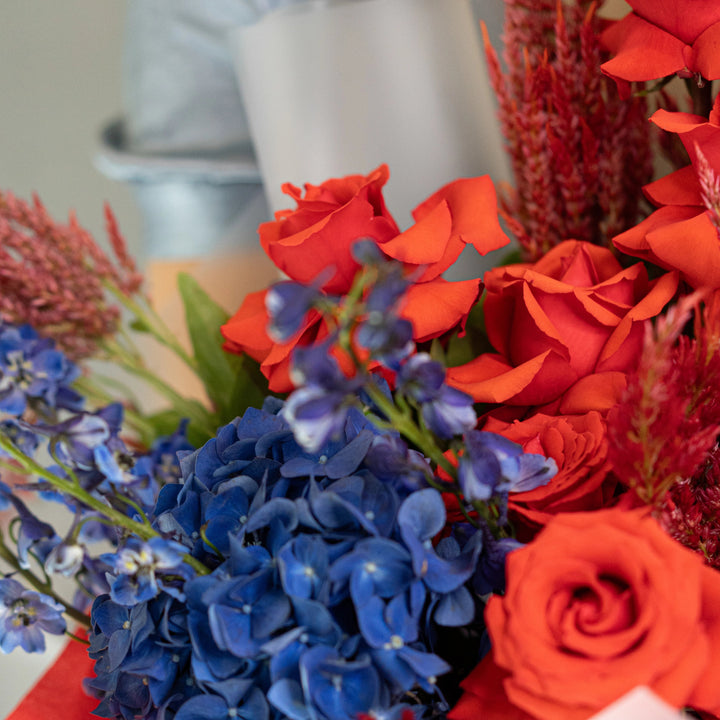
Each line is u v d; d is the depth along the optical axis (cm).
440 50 74
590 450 50
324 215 56
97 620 52
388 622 42
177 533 49
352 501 45
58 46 158
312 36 74
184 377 113
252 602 44
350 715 41
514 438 54
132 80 115
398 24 74
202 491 50
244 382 72
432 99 74
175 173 111
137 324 86
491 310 61
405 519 43
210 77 111
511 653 38
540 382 57
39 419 67
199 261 111
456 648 48
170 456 76
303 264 56
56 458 55
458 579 43
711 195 47
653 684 38
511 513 50
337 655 42
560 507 50
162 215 115
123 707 51
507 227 71
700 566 40
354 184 57
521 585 40
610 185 64
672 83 74
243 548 44
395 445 46
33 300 77
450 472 44
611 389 54
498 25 85
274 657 42
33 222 77
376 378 52
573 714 37
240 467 49
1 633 55
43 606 55
